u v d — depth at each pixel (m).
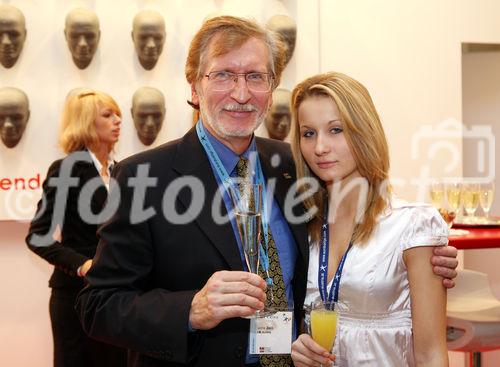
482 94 4.77
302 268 1.76
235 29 1.67
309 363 1.58
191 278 1.62
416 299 1.69
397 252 1.72
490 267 4.81
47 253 3.00
